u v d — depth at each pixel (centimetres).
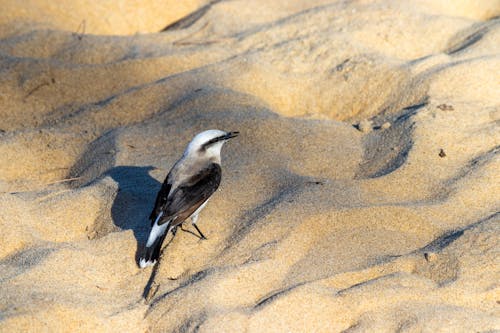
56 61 1695
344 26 1778
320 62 1658
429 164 1274
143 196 1241
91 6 1956
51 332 938
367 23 1778
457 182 1225
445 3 1911
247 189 1245
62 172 1385
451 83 1501
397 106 1504
